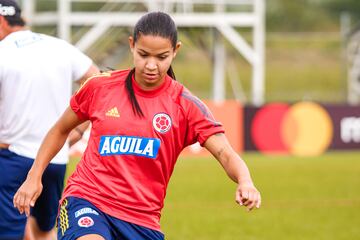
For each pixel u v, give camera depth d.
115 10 95.25
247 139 76.19
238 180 16.25
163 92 17.05
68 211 17.09
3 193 22.59
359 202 47.28
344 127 78.94
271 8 158.62
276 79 127.12
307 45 138.38
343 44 114.25
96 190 17.03
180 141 17.19
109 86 17.20
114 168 16.95
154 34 16.12
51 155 17.92
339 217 41.47
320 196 49.88
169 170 17.33
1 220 22.59
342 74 126.06
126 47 89.38
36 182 17.64
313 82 126.19
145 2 85.81
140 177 17.05
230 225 38.62
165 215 41.72
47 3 140.75
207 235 35.72
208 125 16.98
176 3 89.12
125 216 17.00
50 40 23.17
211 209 44.03
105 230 16.67
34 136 22.73
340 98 116.25
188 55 134.38
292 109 77.19
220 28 87.94
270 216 41.62
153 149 16.91
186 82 125.00
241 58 136.88
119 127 16.94
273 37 146.00
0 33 22.91
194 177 59.72
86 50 88.38
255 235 35.81
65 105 23.19
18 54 22.56
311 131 77.75
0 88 22.58
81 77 23.50
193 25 87.38
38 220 23.95
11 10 22.81
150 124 16.89
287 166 67.44
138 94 17.00
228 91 125.31
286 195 50.25
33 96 22.61
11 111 22.55
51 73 22.78
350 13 159.12
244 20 88.94
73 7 138.25
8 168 22.58
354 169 65.56
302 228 37.88
